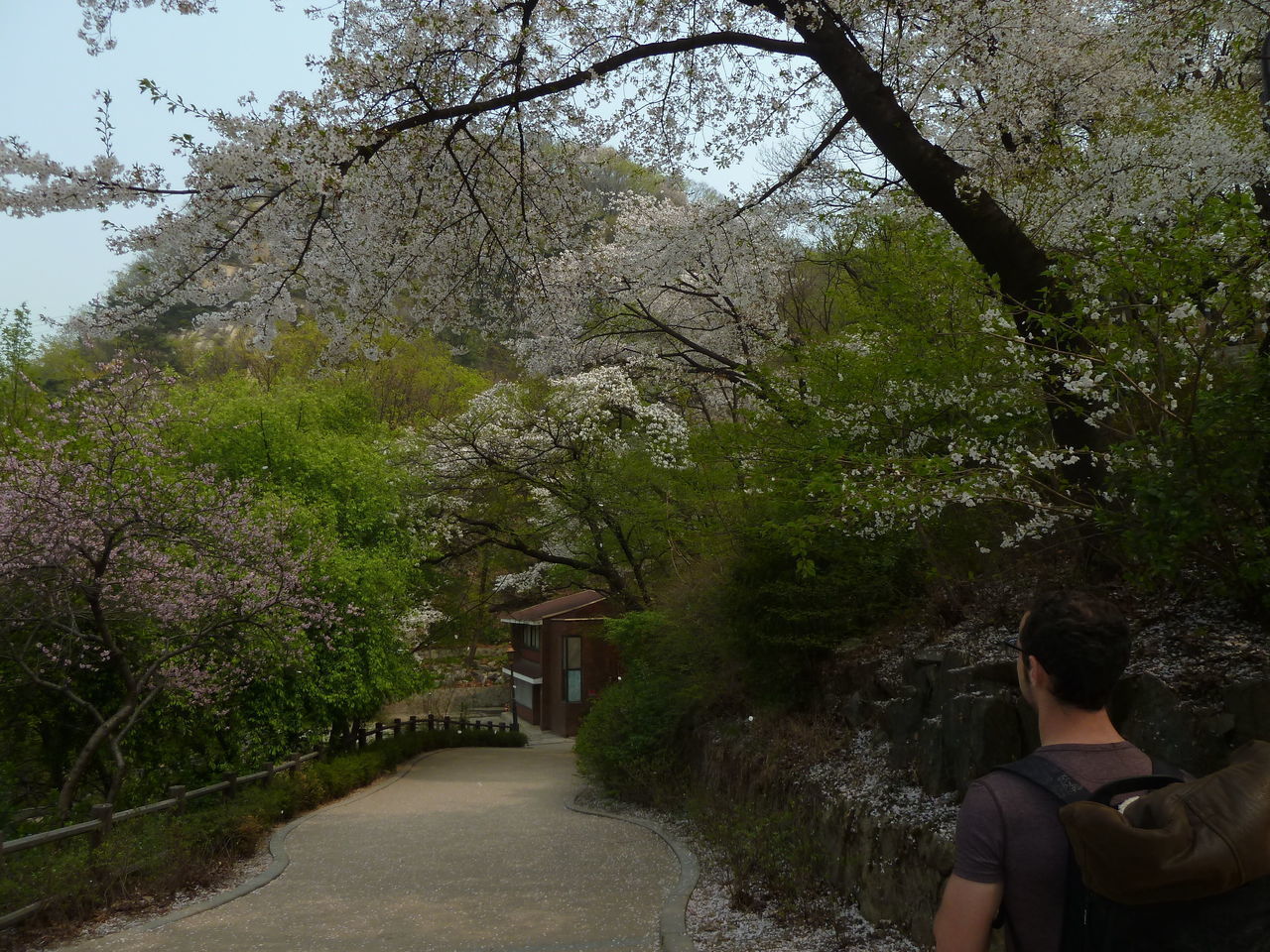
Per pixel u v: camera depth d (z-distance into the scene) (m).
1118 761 1.63
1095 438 5.65
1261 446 3.98
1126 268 4.64
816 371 8.16
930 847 5.11
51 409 12.02
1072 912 1.50
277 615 11.85
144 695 11.89
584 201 8.27
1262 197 7.19
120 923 7.15
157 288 6.81
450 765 20.17
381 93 6.93
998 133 8.09
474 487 21.83
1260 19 7.95
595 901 7.15
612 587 22.30
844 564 8.16
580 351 14.89
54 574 9.91
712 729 11.09
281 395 18.28
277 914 7.18
